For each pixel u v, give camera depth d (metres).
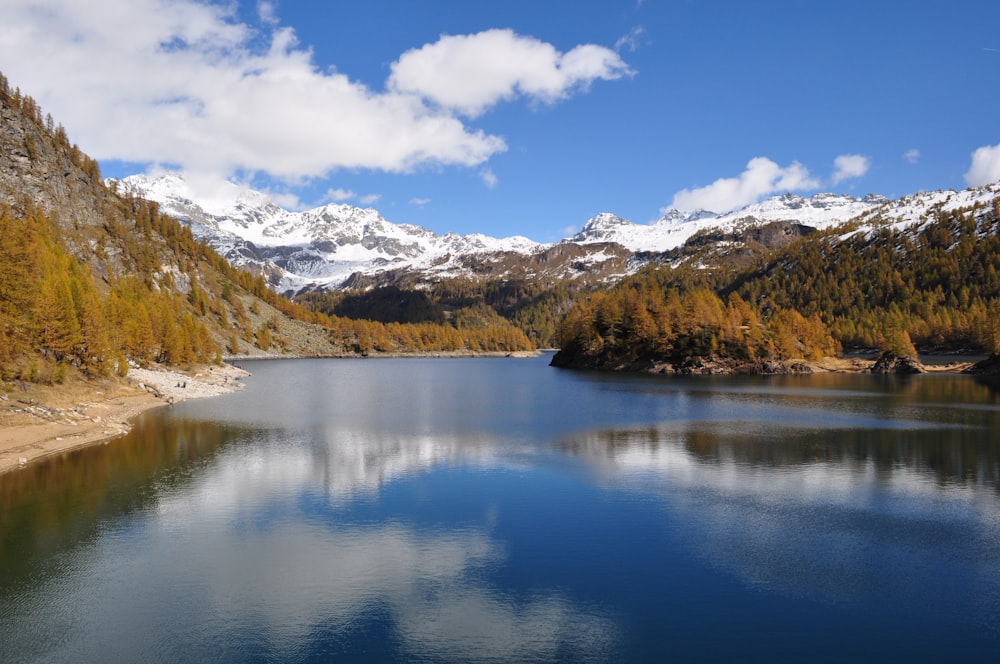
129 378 102.19
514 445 62.88
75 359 87.44
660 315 196.62
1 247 77.06
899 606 27.33
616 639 24.52
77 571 30.66
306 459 55.66
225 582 29.58
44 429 61.44
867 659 23.16
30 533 35.78
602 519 38.84
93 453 57.09
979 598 28.05
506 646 24.02
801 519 38.75
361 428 74.25
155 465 52.47
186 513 39.62
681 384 143.75
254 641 24.36
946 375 168.12
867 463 54.19
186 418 81.38
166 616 26.31
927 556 32.84
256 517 38.97
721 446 62.16
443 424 78.00
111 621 25.91
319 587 29.11
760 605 27.41
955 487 46.09
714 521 38.38
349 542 34.84
